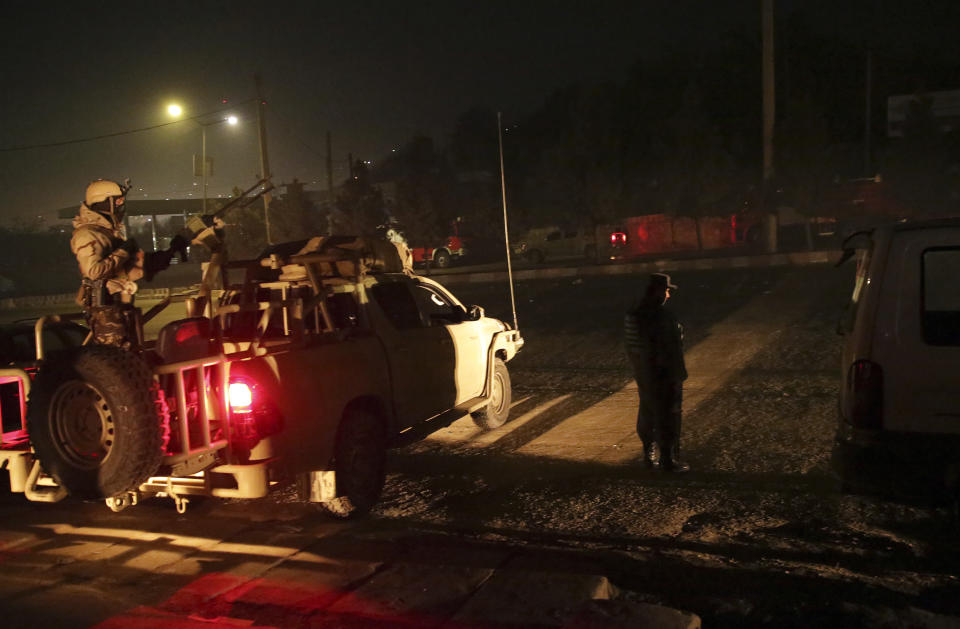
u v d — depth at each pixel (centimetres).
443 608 417
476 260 3775
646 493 603
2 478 747
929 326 452
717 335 1302
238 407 505
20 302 3766
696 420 821
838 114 4278
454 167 4622
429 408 709
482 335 822
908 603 409
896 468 455
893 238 464
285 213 3516
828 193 3078
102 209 528
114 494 449
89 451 456
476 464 724
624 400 946
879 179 3150
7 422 566
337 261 649
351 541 532
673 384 640
